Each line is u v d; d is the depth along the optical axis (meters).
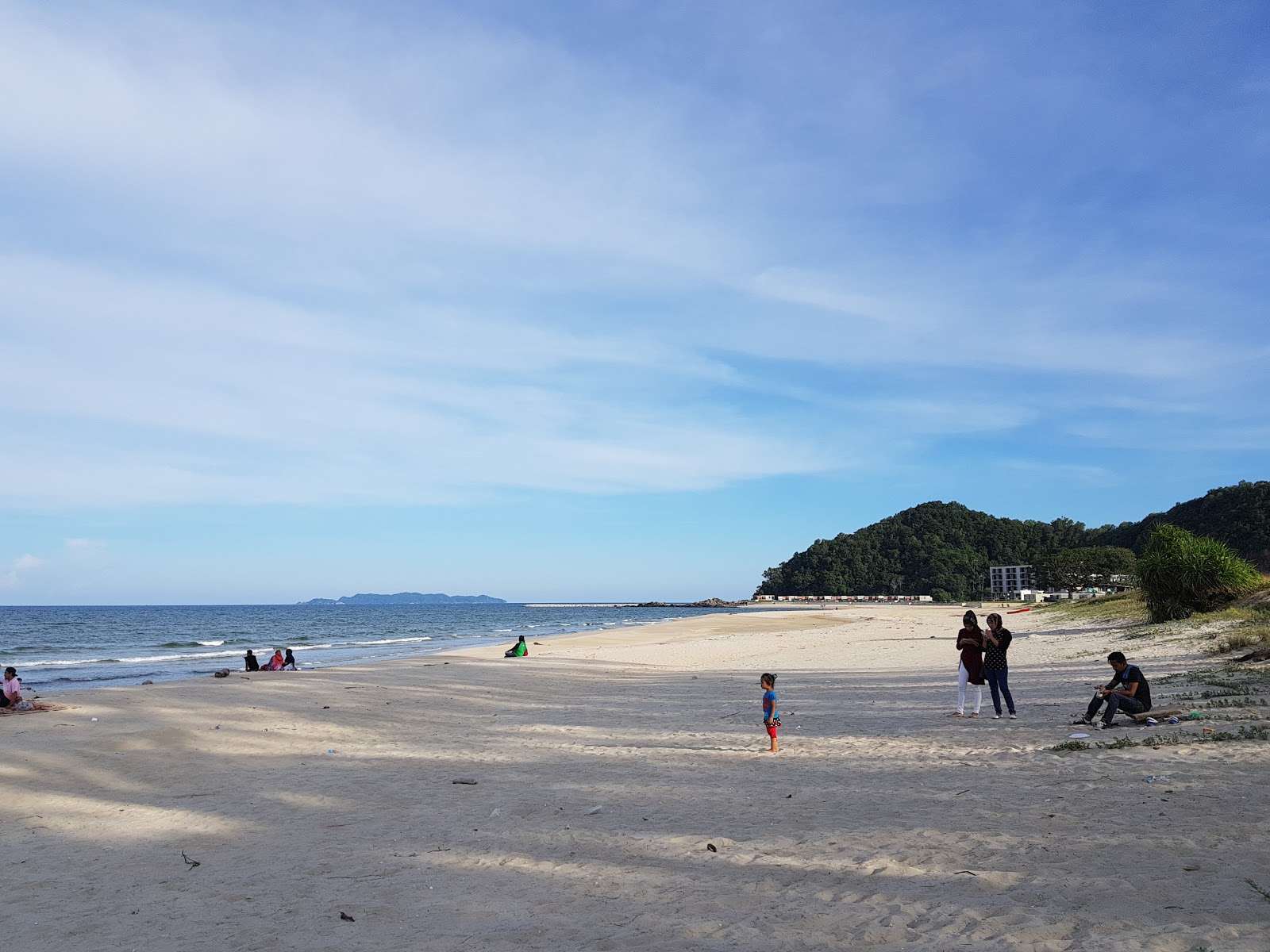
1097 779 8.15
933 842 6.47
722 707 17.47
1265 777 7.50
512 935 5.14
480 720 16.50
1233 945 3.98
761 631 59.12
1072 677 18.61
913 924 4.78
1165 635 23.77
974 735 11.75
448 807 9.12
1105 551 121.06
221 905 6.14
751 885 5.80
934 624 55.91
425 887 6.31
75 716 15.30
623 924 5.21
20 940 5.57
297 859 7.30
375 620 120.12
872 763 10.23
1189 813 6.62
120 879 6.93
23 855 7.70
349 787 10.34
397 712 17.27
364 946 5.12
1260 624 20.92
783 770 10.24
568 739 13.75
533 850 7.16
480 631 78.38
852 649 34.44
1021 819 6.93
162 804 9.65
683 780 9.91
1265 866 5.19
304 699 18.47
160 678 30.16
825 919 4.98
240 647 52.19
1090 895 4.97
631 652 37.19
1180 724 10.55
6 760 11.65
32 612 185.88
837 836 6.88
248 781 10.77
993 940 4.40
